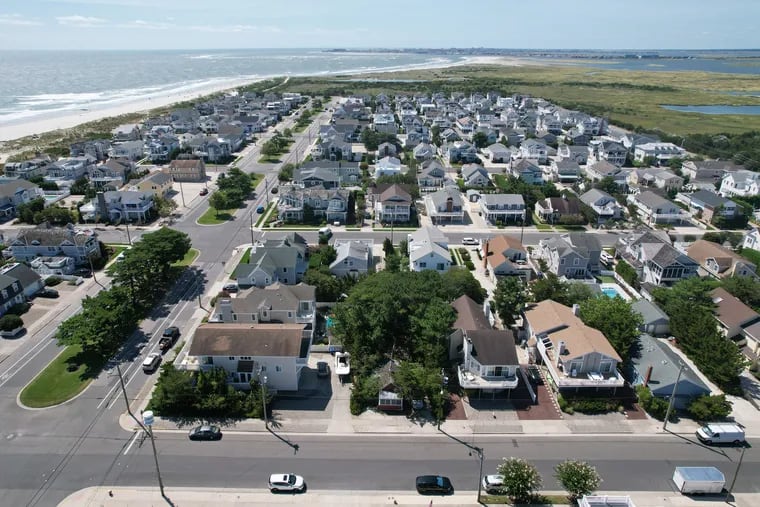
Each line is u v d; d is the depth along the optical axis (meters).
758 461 52.44
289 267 83.75
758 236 103.81
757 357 69.00
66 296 83.31
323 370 64.06
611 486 49.00
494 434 55.50
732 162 158.75
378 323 66.31
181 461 50.91
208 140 172.50
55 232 94.38
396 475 49.81
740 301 77.69
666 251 89.44
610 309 68.00
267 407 58.09
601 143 178.38
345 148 174.50
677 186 142.88
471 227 116.81
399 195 118.44
